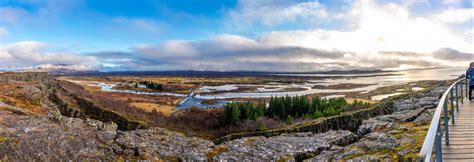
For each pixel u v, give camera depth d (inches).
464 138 535.5
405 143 989.8
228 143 1400.1
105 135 1203.2
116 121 3002.0
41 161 870.4
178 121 3786.9
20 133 989.8
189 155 1147.9
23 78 3380.9
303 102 4264.3
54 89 3405.5
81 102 3302.2
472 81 944.9
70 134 1096.8
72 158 943.7
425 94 2600.9
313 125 2701.8
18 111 1306.6
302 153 1254.9
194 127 3590.1
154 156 1095.0
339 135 1553.9
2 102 1592.0
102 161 979.9
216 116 4185.5
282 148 1320.1
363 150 1079.6
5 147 860.6
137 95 7342.5
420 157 224.4
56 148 962.1
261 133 2608.3
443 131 597.9
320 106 4060.0
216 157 1169.4
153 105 5241.1
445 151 471.2
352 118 2910.9
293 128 2674.7
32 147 914.7
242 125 3496.6
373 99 5713.6
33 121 1176.8
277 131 2632.9
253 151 1263.5
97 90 7436.0
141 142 1219.2
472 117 706.2
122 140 1186.6
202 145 1318.9
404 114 1633.9
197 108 4945.9
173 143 1288.1
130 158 1043.3
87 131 1193.4
